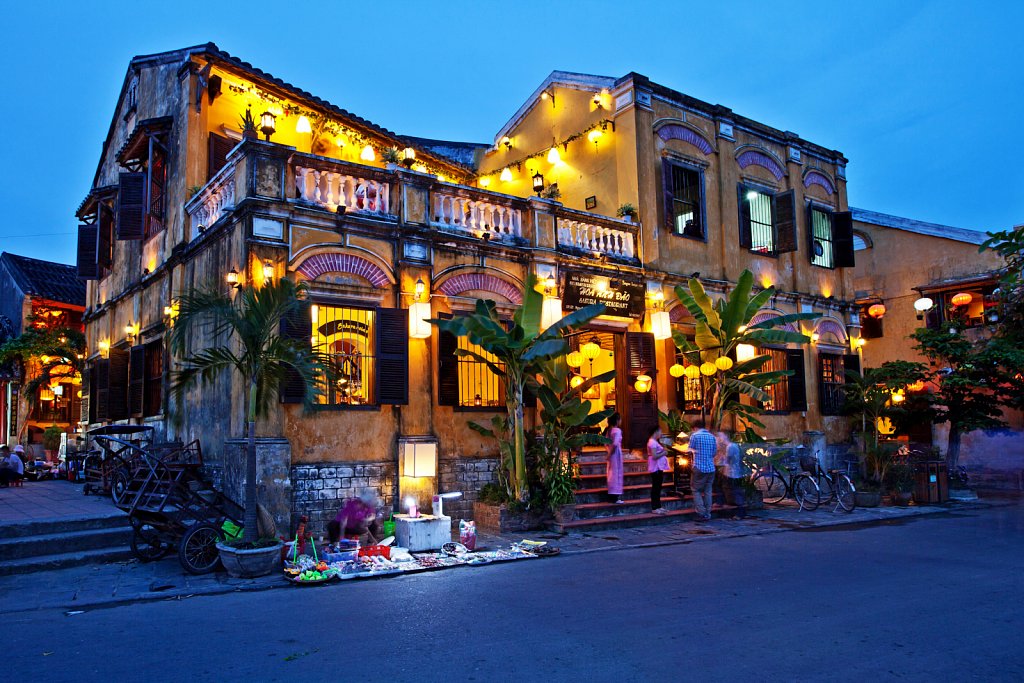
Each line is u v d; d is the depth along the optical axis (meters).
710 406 14.01
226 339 10.54
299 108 14.78
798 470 16.75
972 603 6.55
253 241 10.08
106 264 17.14
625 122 15.24
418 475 10.89
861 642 5.35
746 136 17.27
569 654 5.07
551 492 11.11
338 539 9.13
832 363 18.28
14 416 21.27
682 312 15.34
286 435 10.16
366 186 11.43
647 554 9.30
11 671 4.80
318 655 5.09
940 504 14.70
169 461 9.82
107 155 18.81
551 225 13.39
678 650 5.16
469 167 19.59
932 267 21.31
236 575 7.70
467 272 12.28
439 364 11.66
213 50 13.14
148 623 6.00
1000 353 15.32
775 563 8.60
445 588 7.31
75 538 8.65
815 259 18.39
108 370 15.68
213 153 13.35
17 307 22.75
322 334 10.85
